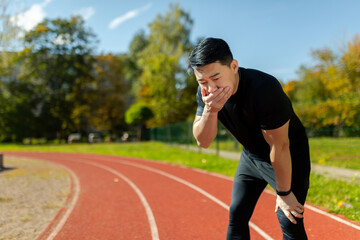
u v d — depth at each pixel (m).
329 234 3.46
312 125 10.32
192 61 1.49
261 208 4.73
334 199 4.71
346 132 9.27
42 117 38.97
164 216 4.63
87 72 41.28
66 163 13.68
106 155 17.88
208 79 1.49
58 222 4.42
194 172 9.18
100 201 5.80
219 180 7.61
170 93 37.00
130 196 6.20
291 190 1.81
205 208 5.00
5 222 4.42
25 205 5.49
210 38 1.52
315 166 7.84
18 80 38.03
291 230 1.80
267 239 3.43
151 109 35.88
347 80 20.41
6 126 36.28
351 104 9.34
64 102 39.81
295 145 1.84
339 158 8.66
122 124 42.97
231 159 11.32
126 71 49.31
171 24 37.78
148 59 37.28
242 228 2.02
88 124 43.03
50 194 6.52
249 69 1.72
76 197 6.20
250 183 2.07
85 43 41.22
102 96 43.88
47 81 39.31
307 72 25.78
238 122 1.77
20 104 36.66
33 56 37.22
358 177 6.30
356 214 3.98
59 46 39.66
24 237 3.78
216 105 1.54
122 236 3.78
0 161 11.35
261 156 1.90
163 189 6.82
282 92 1.62
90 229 4.08
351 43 21.25
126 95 47.34
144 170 10.37
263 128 1.65
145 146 24.16
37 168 11.63
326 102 9.74
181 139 19.77
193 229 3.95
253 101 1.60
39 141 38.97
